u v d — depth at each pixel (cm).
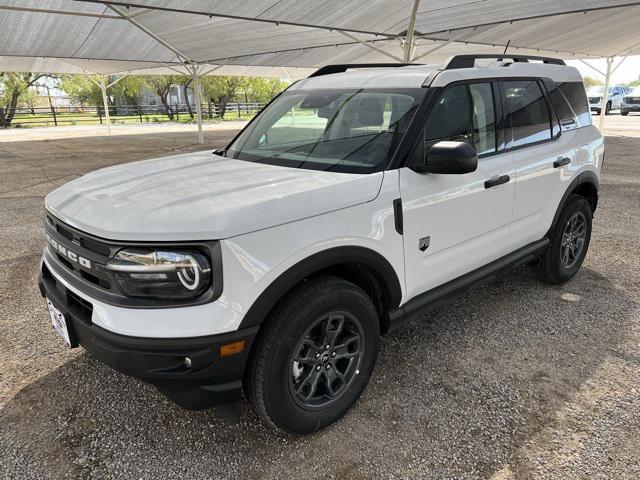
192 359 197
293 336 221
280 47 1284
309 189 229
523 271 465
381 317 276
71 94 4072
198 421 258
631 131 1953
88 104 4238
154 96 5303
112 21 1009
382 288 266
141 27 988
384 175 255
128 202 223
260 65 1745
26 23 971
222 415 222
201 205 212
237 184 240
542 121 370
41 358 317
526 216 355
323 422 246
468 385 287
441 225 283
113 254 201
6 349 327
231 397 213
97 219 213
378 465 227
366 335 256
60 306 231
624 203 737
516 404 269
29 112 3516
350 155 278
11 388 285
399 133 273
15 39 1103
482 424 254
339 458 232
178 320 196
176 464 228
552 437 243
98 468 226
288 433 238
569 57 1905
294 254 213
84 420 258
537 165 352
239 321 202
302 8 787
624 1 771
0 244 555
